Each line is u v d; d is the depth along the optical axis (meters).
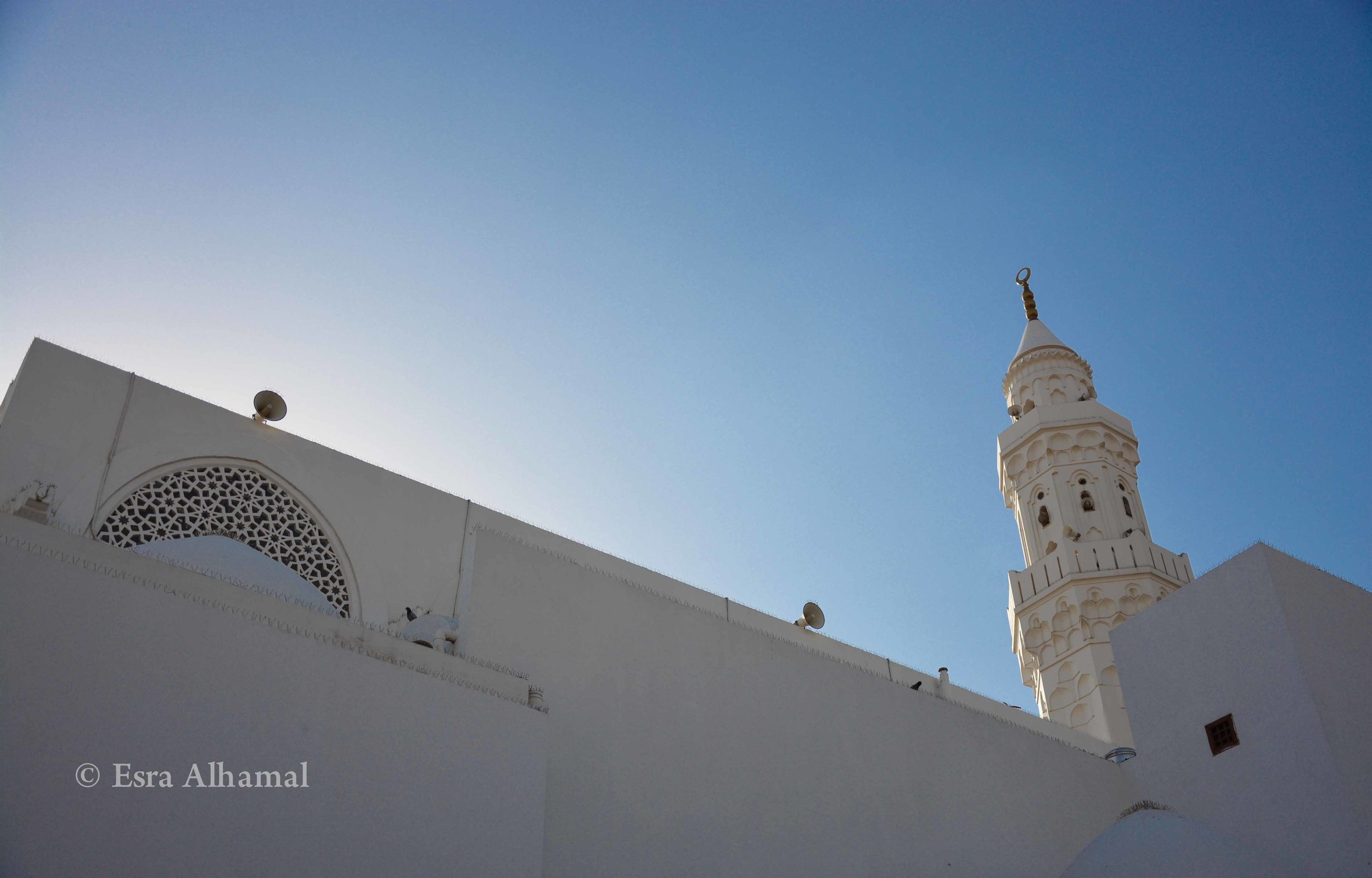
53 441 14.77
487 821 11.31
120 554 10.70
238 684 10.31
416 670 11.76
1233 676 17.70
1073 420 30.66
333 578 16.52
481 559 14.27
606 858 13.24
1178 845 14.93
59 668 9.40
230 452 16.19
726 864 14.23
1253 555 18.02
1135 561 27.78
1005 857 17.20
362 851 10.34
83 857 8.89
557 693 13.92
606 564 19.23
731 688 15.73
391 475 17.86
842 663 17.55
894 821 16.33
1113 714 25.59
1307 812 15.99
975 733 18.38
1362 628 17.81
